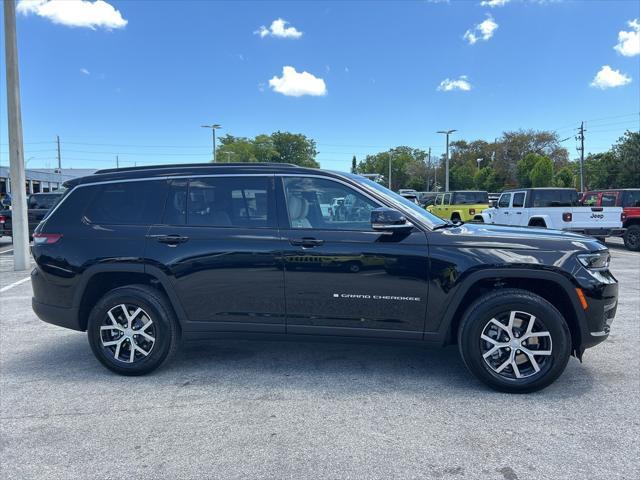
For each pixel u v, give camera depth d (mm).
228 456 2984
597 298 3742
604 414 3498
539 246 3822
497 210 15945
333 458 2951
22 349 5102
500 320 3834
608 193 15172
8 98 10547
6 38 10570
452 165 82062
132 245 4203
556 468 2828
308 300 4004
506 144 72000
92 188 4453
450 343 4094
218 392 3938
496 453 2990
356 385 4059
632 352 4816
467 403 3693
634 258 12586
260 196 4168
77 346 5203
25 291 8328
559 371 3756
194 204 4254
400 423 3385
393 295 3902
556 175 64375
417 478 2744
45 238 4395
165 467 2877
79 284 4258
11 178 10750
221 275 4086
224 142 86875
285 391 3947
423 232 3928
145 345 4258
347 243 3939
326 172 4160
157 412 3588
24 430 3334
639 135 40062
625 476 2742
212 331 4172
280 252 4004
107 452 3045
